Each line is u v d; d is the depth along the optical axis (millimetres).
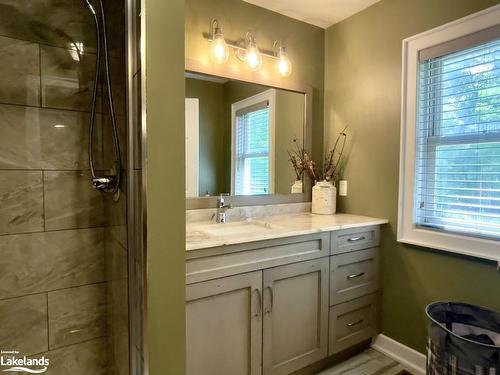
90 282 1501
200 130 2066
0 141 1299
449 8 1823
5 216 1321
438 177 1934
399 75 2090
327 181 2475
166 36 866
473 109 1759
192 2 1974
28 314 1377
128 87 1007
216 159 2125
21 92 1330
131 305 1057
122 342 1229
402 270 2094
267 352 1642
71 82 1425
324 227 1862
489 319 1589
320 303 1864
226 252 1479
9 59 1301
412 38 2008
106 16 1354
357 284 2068
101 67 1427
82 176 1468
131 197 1022
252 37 2162
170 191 883
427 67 1975
